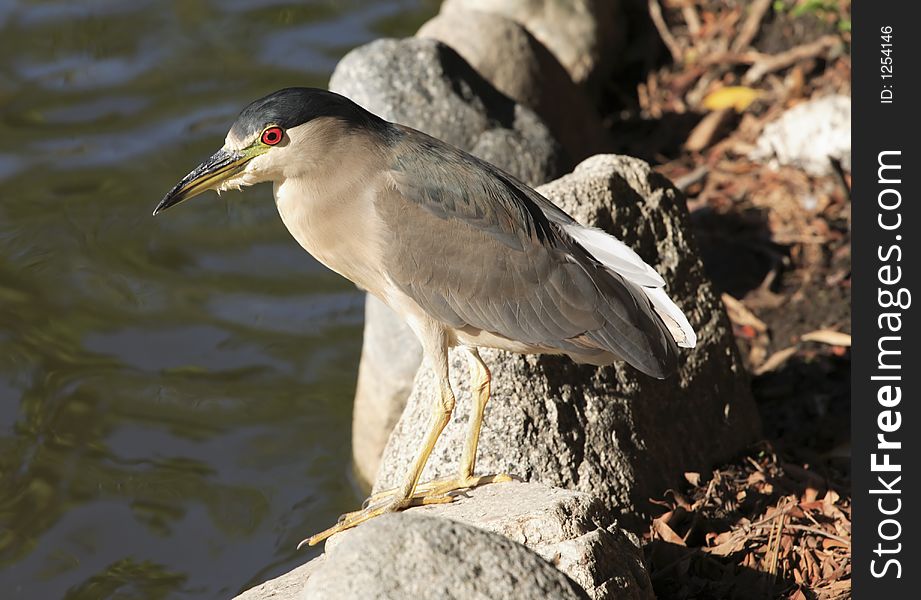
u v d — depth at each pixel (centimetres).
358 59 1209
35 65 1694
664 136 1543
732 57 1623
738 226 1367
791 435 1077
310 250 870
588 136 1446
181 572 1012
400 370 1080
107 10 1822
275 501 1087
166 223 1424
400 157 836
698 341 976
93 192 1462
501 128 1209
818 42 1572
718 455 971
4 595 979
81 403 1177
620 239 945
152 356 1240
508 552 566
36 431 1144
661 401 938
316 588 551
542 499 738
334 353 1255
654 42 1688
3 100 1620
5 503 1068
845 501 961
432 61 1215
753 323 1234
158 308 1302
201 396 1195
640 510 880
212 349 1253
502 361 879
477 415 830
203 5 1842
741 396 1006
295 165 825
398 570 550
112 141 1548
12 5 1822
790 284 1284
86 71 1684
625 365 920
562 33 1602
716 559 870
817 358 1174
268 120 814
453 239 827
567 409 882
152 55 1723
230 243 1403
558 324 830
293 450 1144
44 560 1015
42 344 1244
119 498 1079
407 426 900
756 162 1455
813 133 1421
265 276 1357
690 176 1445
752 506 925
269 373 1227
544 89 1386
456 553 559
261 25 1798
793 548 884
